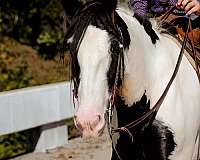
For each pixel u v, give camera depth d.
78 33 4.16
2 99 8.49
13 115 8.67
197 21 5.40
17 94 8.72
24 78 14.62
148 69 4.68
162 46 4.91
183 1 5.06
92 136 4.09
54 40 17.00
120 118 4.77
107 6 4.24
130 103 4.61
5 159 9.02
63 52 4.44
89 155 9.05
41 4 17.42
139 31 4.62
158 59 4.83
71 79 4.32
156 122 4.75
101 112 4.10
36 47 17.28
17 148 10.70
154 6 5.28
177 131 4.79
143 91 4.61
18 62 15.91
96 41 4.11
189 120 4.91
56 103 9.37
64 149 9.41
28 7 17.42
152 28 4.91
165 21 5.22
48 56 16.92
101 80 4.10
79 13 4.28
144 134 4.79
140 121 4.69
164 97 4.77
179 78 4.92
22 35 17.45
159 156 4.80
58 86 9.40
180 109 4.82
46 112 9.22
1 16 17.17
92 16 4.19
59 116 9.42
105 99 4.15
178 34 5.28
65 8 4.42
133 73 4.47
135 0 5.05
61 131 9.62
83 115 4.05
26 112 8.88
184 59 5.05
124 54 4.35
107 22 4.17
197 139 5.15
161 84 4.79
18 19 17.48
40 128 9.31
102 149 9.35
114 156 5.00
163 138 4.76
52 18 17.33
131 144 4.81
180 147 4.86
